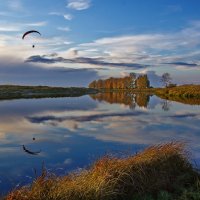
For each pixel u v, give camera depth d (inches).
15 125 1123.9
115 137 864.3
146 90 6801.2
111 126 1091.9
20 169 548.4
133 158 423.2
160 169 416.5
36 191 327.0
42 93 4343.0
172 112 1601.9
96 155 644.7
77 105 2180.1
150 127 1060.5
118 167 390.6
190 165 466.9
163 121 1225.4
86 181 352.2
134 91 6609.3
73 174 389.1
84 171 398.0
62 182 348.8
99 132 957.8
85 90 5851.4
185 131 965.2
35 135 904.3
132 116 1429.6
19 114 1530.5
